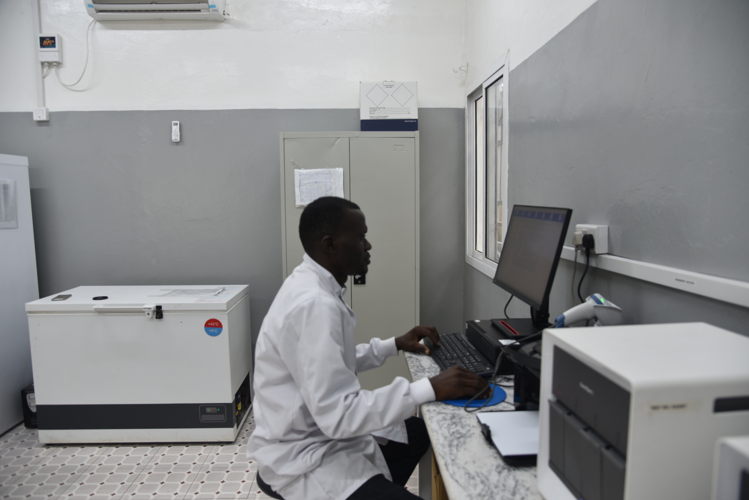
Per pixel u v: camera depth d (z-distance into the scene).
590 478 0.70
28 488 2.07
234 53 2.97
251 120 2.99
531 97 1.91
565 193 1.61
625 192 1.25
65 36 2.94
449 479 0.87
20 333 2.72
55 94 2.96
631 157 1.22
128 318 2.39
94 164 2.99
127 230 3.03
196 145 2.99
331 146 2.68
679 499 0.61
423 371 1.38
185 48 2.96
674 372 0.62
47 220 3.01
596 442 0.68
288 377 1.21
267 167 3.01
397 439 1.45
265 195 3.02
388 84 2.86
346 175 2.70
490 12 2.46
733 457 0.51
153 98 2.97
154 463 2.29
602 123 1.36
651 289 1.15
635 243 1.22
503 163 2.31
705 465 0.61
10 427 2.63
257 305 3.07
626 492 0.61
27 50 2.93
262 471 1.23
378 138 2.69
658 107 1.11
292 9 2.97
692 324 0.84
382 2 2.99
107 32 2.94
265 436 1.23
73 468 2.24
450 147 3.06
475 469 0.90
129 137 2.98
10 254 2.66
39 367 2.40
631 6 1.21
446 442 0.99
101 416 2.43
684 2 1.02
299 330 1.13
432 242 3.11
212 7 2.84
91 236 3.03
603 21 1.34
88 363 2.41
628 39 1.23
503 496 0.82
